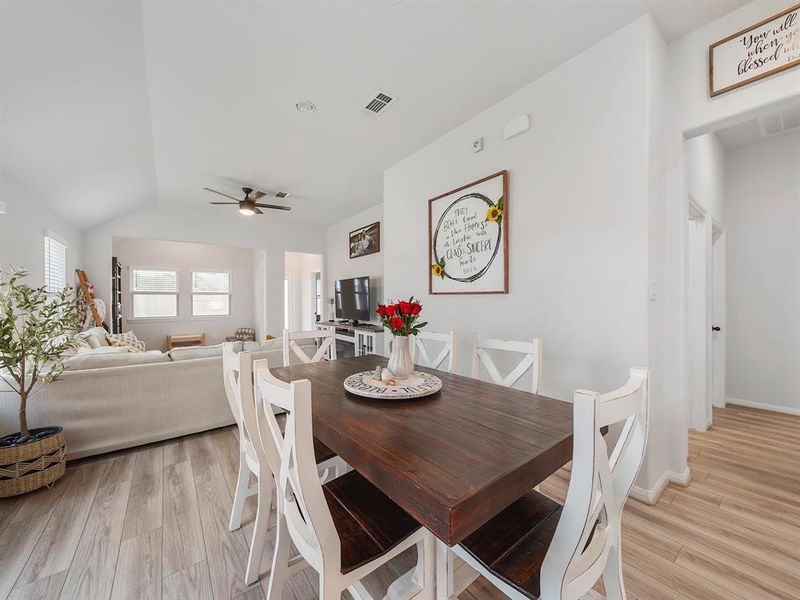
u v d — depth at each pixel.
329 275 7.07
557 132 2.25
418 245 3.47
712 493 1.99
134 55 2.12
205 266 7.86
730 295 3.70
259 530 1.41
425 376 1.72
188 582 1.40
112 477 2.21
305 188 4.73
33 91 2.09
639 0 1.76
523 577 0.87
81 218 4.39
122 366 2.58
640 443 0.94
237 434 2.92
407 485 0.79
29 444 1.99
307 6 1.79
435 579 1.07
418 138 3.23
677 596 1.31
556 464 0.99
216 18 1.86
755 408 3.52
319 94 2.57
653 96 1.87
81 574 1.43
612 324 1.97
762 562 1.47
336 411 1.27
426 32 1.98
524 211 2.45
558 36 2.00
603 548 0.92
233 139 3.29
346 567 0.91
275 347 3.37
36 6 1.60
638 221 1.86
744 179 3.62
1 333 1.94
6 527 1.72
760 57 1.72
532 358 1.73
